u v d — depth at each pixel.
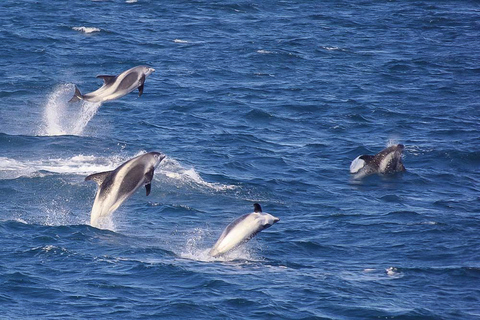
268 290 47.94
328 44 142.75
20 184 69.19
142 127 91.12
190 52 132.25
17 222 59.06
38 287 47.19
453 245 57.50
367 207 67.12
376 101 107.44
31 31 139.88
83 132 88.44
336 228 61.19
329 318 44.53
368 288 49.06
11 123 90.69
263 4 177.38
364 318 44.72
